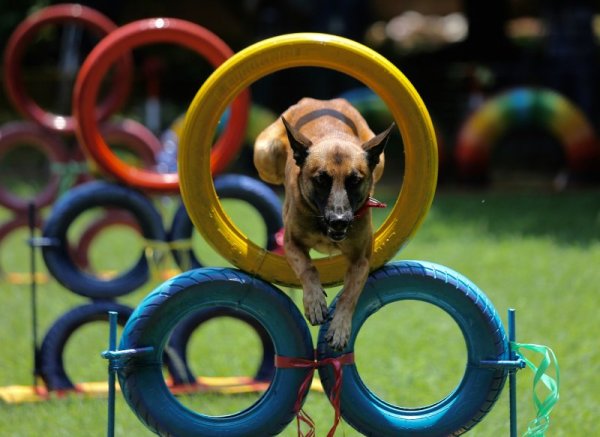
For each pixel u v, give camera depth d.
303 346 8.59
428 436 8.63
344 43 8.91
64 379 12.34
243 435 8.45
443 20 51.94
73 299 17.25
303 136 8.65
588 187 29.83
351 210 8.30
